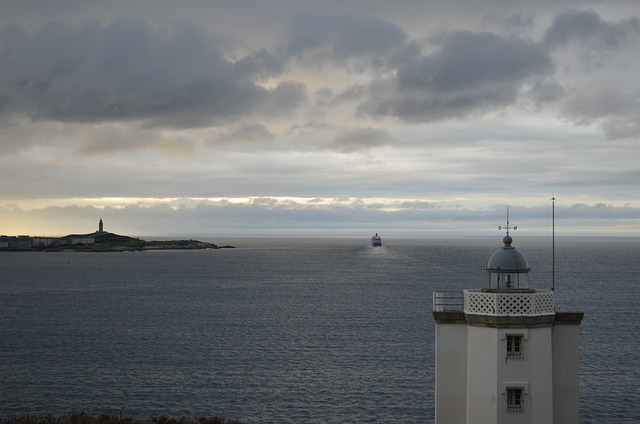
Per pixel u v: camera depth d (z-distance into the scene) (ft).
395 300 554.87
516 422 110.52
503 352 110.52
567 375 114.21
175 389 252.21
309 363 297.12
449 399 115.55
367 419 216.74
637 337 361.51
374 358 307.78
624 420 216.33
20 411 223.51
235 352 322.55
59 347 338.34
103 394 245.24
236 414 221.05
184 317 453.58
